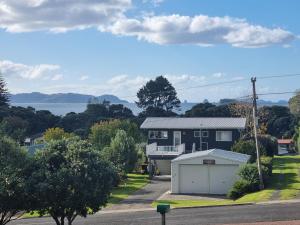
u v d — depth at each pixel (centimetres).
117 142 5597
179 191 4606
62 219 2044
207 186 4581
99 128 7006
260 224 2595
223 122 7056
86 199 1977
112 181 2080
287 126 11550
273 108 11900
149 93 13000
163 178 5828
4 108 9556
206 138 6975
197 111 10731
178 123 7162
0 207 1956
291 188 3947
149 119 7456
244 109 8400
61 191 1936
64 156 2038
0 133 2006
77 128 10462
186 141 7044
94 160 2050
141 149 6656
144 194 4481
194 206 3500
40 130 9975
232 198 4103
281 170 5362
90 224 2895
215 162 4556
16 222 3089
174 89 13050
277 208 3134
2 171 1938
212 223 2738
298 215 2820
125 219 3052
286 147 10575
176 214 3167
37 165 2014
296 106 11362
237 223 2681
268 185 4212
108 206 3725
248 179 4134
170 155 6112
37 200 1952
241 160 4547
